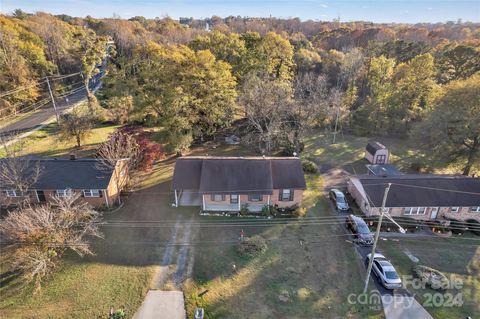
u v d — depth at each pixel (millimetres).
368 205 30125
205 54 40406
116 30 92312
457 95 38156
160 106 42031
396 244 27438
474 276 24172
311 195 34531
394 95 54750
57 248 23922
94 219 25656
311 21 154375
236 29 118812
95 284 21859
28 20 83500
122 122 53438
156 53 43781
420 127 39875
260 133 43500
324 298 21625
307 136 52531
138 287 21703
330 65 70188
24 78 56844
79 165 31672
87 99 61406
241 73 53969
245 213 30312
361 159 44500
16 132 46438
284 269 23969
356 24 151000
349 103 59875
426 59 52281
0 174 29125
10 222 21766
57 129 48875
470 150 36938
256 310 20359
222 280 22641
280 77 58312
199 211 30656
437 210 30609
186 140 39531
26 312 19812
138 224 28500
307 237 27719
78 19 122562
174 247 25703
